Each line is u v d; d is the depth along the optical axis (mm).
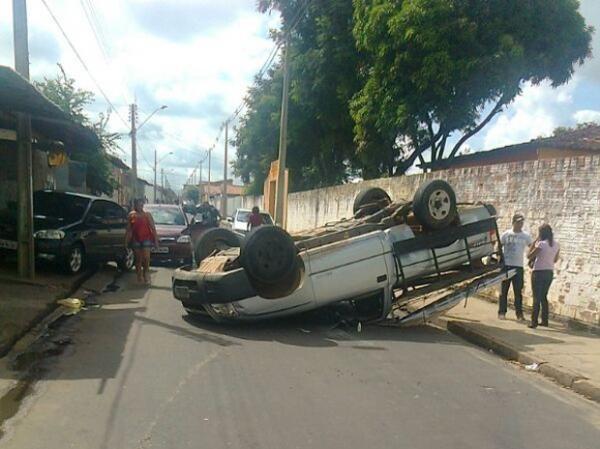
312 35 26516
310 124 30422
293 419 5242
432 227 9547
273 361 7227
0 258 12984
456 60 18734
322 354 7691
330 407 5602
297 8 25656
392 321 9766
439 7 18422
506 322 10219
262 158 38938
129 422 5059
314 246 9266
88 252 13719
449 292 10352
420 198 9430
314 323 9812
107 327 8859
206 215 21891
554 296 10523
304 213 29188
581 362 7504
